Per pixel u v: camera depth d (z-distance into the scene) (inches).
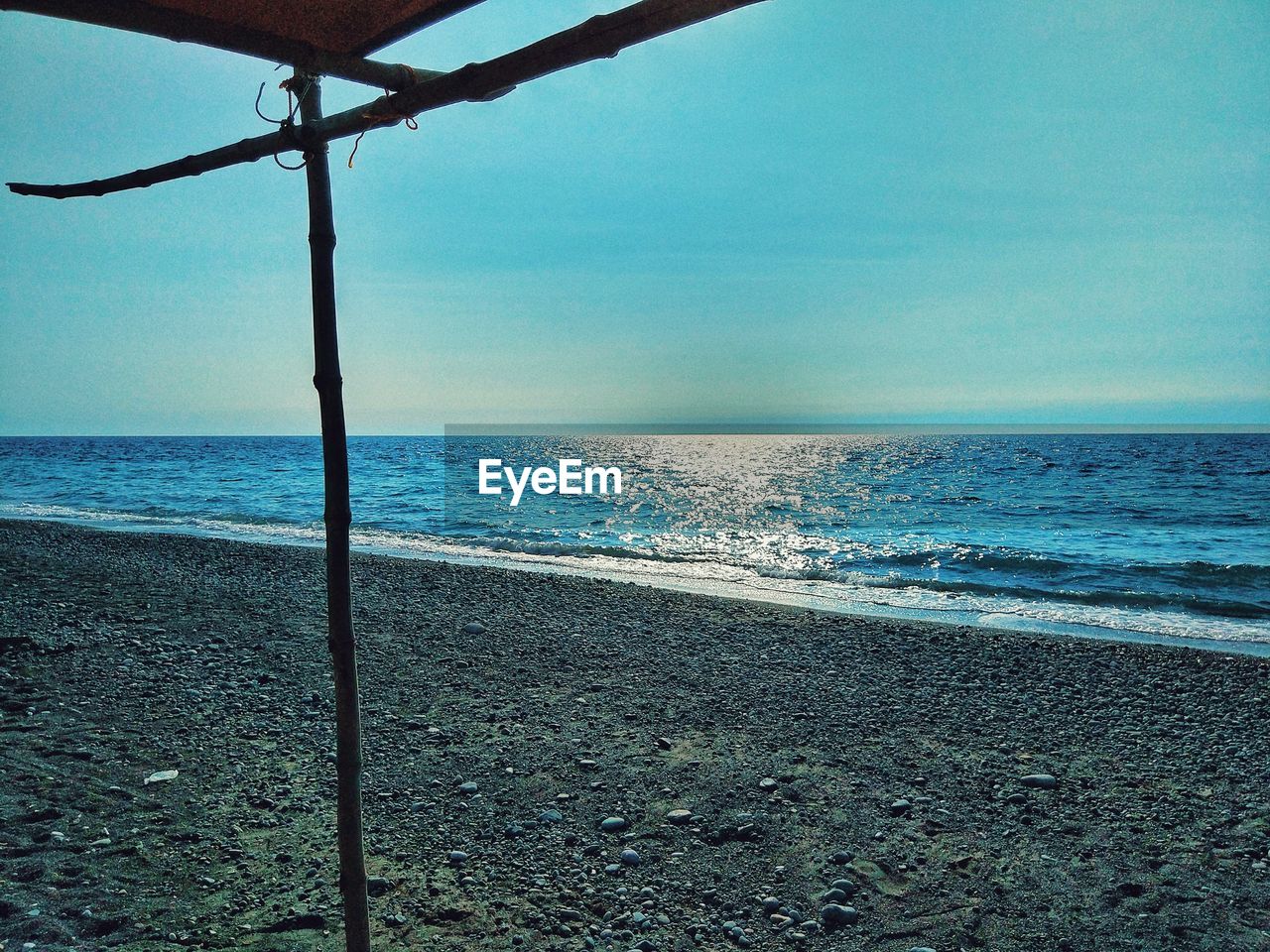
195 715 275.0
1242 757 253.4
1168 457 2743.6
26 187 99.5
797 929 163.5
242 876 176.6
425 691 312.0
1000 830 205.2
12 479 1902.1
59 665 317.1
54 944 148.3
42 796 206.1
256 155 95.5
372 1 71.5
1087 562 683.4
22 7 61.0
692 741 264.5
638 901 172.6
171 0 65.4
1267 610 500.1
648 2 57.3
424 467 2522.1
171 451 4158.5
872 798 222.5
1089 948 157.2
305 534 889.5
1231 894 175.6
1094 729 278.4
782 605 483.5
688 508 1295.5
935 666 350.6
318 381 99.5
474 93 72.4
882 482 1865.2
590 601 475.5
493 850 193.3
